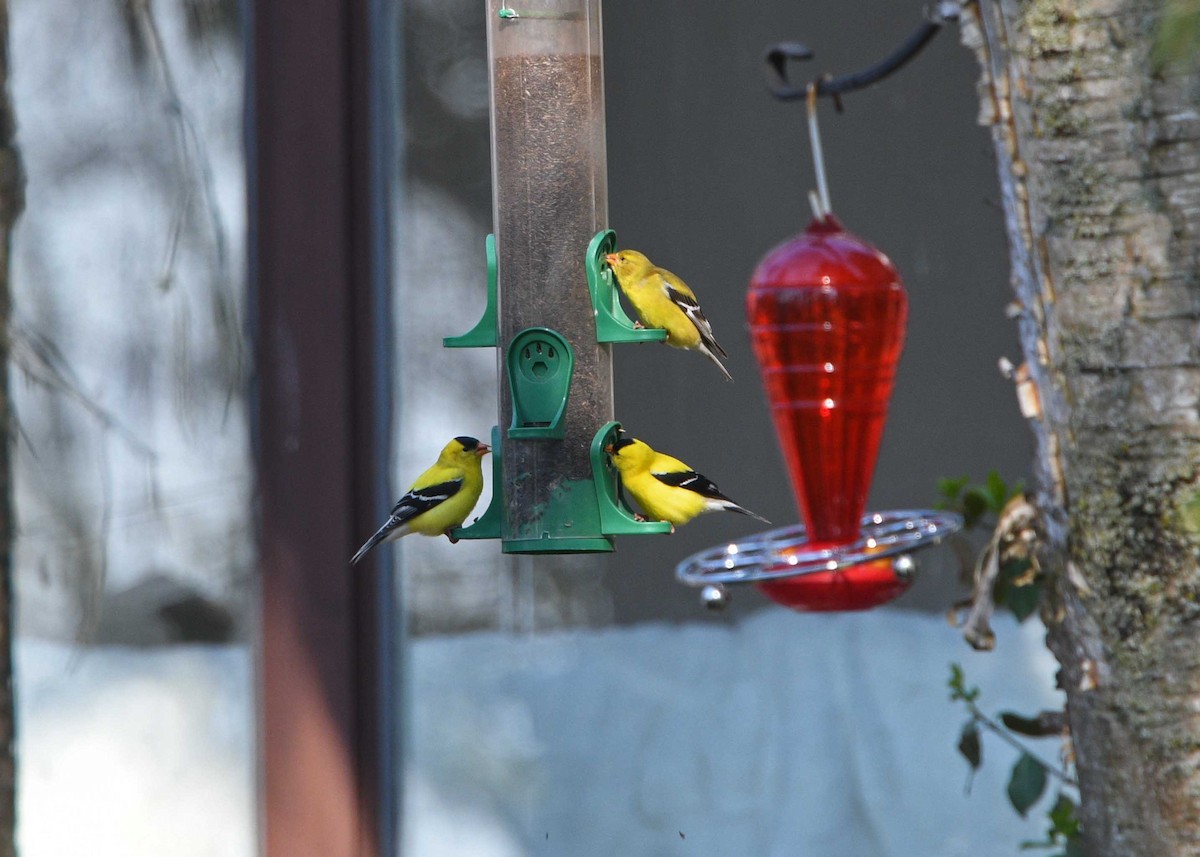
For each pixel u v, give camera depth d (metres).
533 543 7.88
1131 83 6.39
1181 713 6.39
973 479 13.85
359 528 12.25
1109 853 6.62
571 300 8.23
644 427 14.01
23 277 12.55
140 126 12.59
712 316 14.27
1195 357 6.34
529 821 12.61
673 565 13.76
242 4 12.62
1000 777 12.73
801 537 9.56
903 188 14.20
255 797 12.30
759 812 12.83
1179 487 6.36
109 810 12.22
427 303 12.95
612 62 14.28
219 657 12.52
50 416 12.45
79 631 12.48
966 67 14.03
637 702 13.18
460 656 12.82
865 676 13.30
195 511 12.54
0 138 10.52
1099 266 6.48
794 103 14.36
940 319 13.99
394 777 12.32
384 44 12.69
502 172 8.39
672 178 14.32
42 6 12.66
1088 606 6.61
